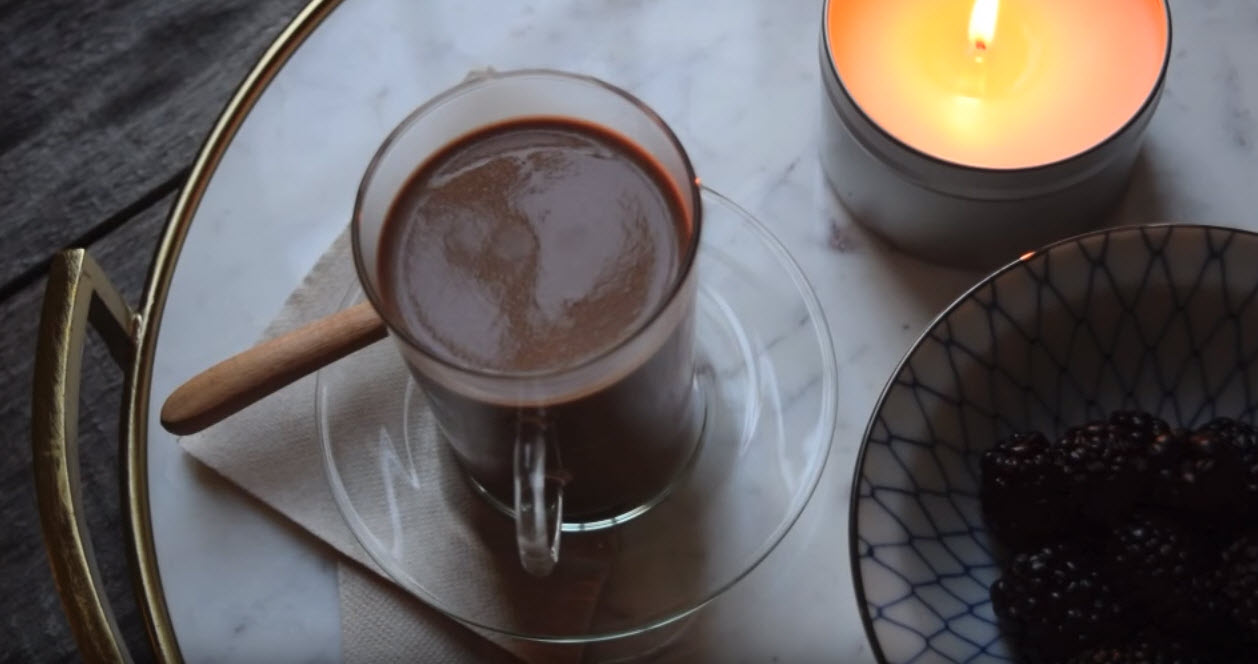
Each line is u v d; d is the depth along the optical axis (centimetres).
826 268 54
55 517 47
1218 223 53
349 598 50
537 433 44
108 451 67
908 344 52
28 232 71
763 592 50
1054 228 51
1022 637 47
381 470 51
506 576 49
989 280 48
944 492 48
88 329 68
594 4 57
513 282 45
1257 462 47
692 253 43
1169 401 50
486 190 45
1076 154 48
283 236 55
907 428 48
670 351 45
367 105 57
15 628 67
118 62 73
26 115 73
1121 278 49
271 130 56
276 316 53
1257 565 46
